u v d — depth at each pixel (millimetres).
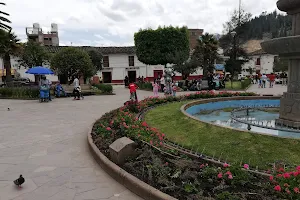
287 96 6676
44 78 14352
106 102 13992
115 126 5902
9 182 3729
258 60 42906
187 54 27078
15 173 4062
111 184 3652
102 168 4230
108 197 3277
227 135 5004
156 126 6516
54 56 19078
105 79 38062
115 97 16938
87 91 19031
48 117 9250
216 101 10500
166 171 3514
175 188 3133
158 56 26859
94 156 4703
